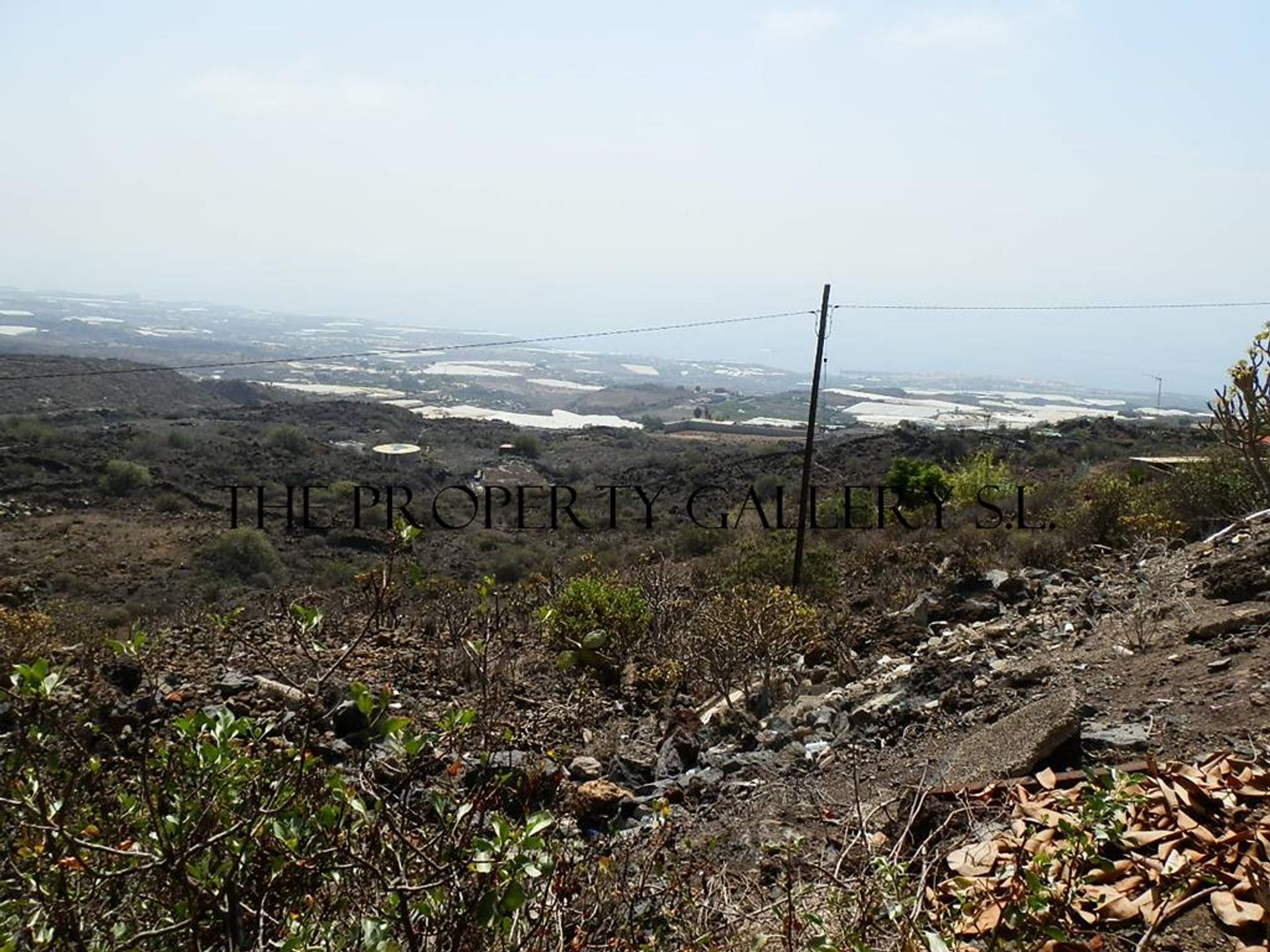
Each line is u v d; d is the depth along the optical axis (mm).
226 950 2572
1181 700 5695
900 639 11102
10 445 34688
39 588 23016
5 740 2900
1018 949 3008
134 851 2514
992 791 4633
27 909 2492
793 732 7863
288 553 27312
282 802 2590
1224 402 10758
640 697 9875
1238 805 3646
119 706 5953
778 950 3340
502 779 2928
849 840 4492
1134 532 13492
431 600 12719
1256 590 7734
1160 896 3209
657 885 3824
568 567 20625
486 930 2639
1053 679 6992
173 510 31031
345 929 2672
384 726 2766
